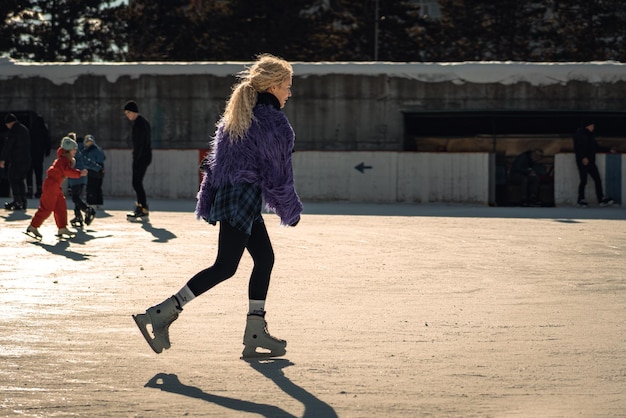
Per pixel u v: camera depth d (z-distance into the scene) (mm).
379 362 6699
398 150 29922
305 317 8539
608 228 18422
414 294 9992
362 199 26891
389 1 81875
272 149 6734
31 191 27578
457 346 7258
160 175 27344
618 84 29094
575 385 6062
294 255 13602
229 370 6441
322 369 6480
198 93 30531
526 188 26938
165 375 6277
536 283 10891
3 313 8578
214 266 6820
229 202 6727
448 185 26469
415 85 29766
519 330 7922
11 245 14758
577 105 29219
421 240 15867
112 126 30812
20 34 78062
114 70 30781
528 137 29406
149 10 83000
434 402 5652
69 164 15875
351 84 29969
